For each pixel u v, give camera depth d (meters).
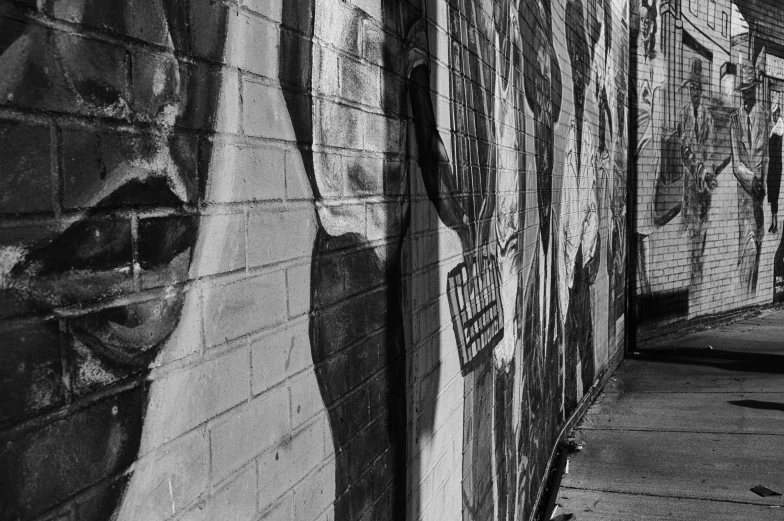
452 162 2.75
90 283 0.98
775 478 5.14
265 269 1.40
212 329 1.24
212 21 1.23
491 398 3.45
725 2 11.32
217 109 1.25
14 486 0.86
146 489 1.08
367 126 1.90
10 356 0.86
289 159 1.49
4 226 0.85
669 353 9.50
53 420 0.92
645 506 4.76
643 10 9.55
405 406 2.20
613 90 8.39
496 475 3.59
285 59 1.47
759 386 7.61
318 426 1.62
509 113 3.83
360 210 1.86
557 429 5.77
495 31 3.49
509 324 3.88
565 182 5.86
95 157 0.98
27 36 0.88
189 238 1.18
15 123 0.86
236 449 1.31
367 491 1.90
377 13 1.97
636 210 9.60
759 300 12.54
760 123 12.31
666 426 6.38
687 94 10.59
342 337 1.74
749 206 12.10
